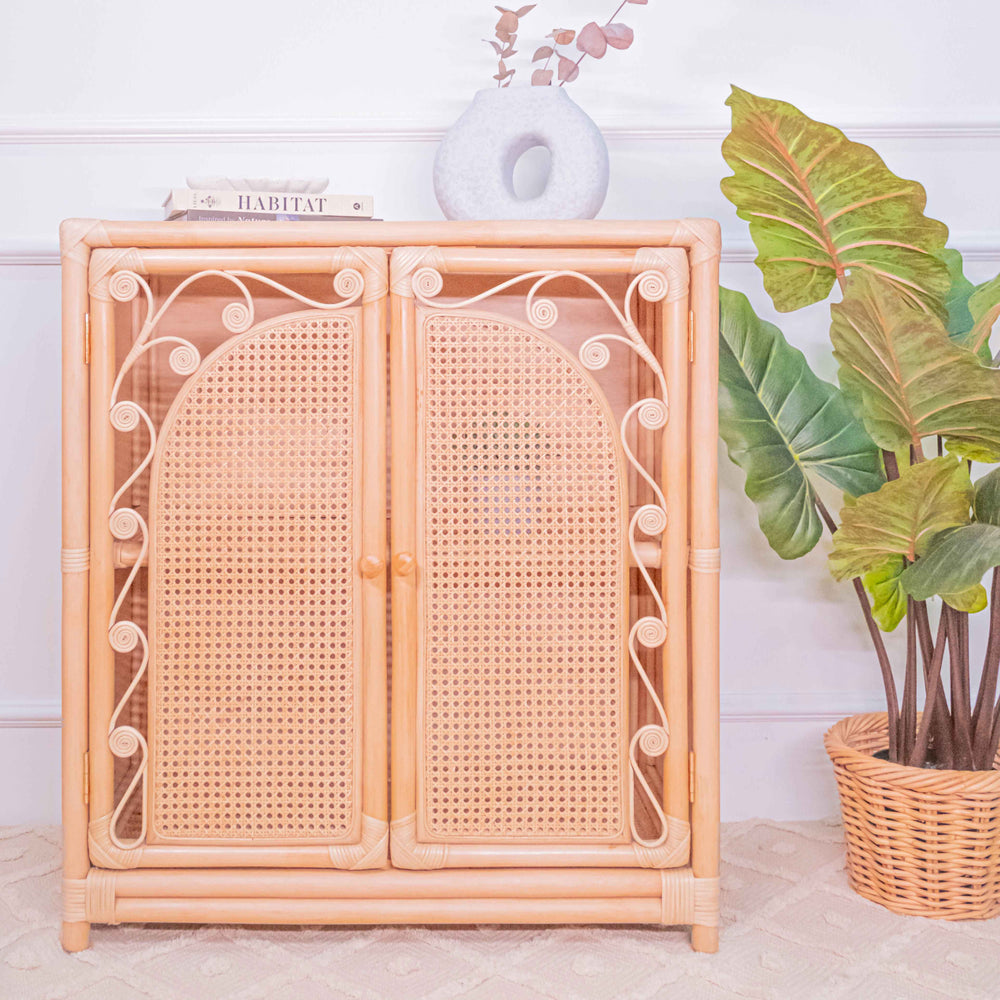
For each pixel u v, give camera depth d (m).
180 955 1.21
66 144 1.64
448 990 1.12
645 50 1.65
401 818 1.21
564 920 1.21
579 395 1.22
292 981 1.14
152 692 1.21
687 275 1.22
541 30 1.65
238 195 1.29
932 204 1.67
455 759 1.22
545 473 1.22
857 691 1.69
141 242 1.20
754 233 1.38
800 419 1.48
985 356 1.37
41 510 1.65
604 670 1.22
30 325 1.64
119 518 1.20
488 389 1.21
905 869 1.30
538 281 1.22
